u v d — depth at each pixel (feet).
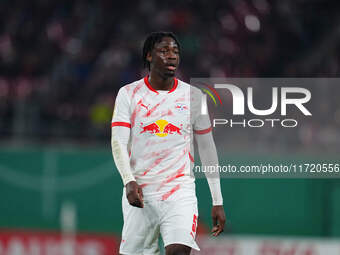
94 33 155.74
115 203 109.19
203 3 158.20
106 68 144.15
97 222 108.88
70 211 109.29
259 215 105.60
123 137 46.55
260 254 103.96
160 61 46.68
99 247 107.96
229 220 105.29
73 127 119.75
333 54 145.18
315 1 159.63
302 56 152.05
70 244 108.58
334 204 105.40
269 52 152.97
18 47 151.74
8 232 109.50
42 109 128.98
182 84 48.08
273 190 105.60
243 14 157.28
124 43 152.56
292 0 160.25
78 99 137.08
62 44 152.97
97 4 160.66
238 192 105.60
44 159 110.01
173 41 47.34
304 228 105.50
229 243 103.45
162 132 46.68
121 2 160.66
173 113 46.91
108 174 109.70
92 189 109.60
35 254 108.78
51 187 109.70
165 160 46.78
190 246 45.57
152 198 46.88
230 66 148.56
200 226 102.42
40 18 157.89
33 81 143.02
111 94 140.26
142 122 46.75
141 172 47.06
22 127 116.67
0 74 143.95
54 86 138.62
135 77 145.07
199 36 152.35
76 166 109.81
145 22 156.56
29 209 109.60
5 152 110.22
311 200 105.60
